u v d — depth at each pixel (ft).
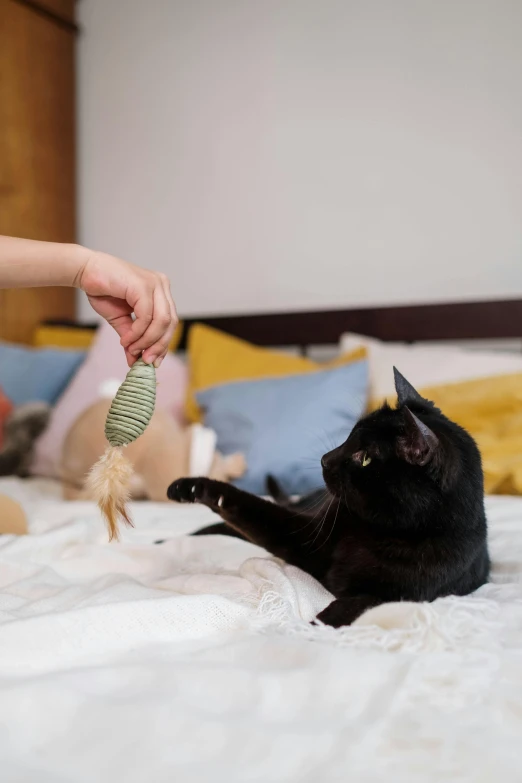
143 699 1.96
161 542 4.27
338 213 9.23
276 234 9.64
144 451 6.46
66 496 6.76
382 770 1.66
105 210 10.92
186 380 8.63
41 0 10.52
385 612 2.56
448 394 6.79
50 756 1.72
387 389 7.29
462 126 8.52
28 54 10.35
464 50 8.49
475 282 8.48
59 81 10.81
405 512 3.11
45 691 1.96
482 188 8.44
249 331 9.22
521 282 8.26
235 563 3.80
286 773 1.64
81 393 8.25
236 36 9.84
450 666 2.18
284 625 2.63
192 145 10.21
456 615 2.45
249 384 7.54
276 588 2.94
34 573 3.52
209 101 10.07
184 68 10.24
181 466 6.41
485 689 2.08
